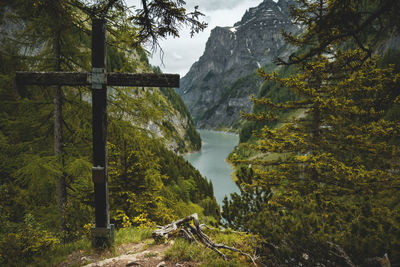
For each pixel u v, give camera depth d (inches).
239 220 245.1
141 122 299.9
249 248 199.2
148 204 414.9
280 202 264.7
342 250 140.8
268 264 177.0
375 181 327.3
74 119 294.0
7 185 312.5
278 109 450.9
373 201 201.9
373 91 356.8
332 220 160.1
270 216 189.3
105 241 192.7
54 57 269.1
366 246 133.5
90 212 312.7
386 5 83.0
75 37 283.9
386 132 362.0
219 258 177.9
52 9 188.2
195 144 6112.2
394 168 358.0
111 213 369.4
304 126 437.4
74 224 283.7
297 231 154.5
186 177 2123.5
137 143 304.0
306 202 179.0
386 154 370.9
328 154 384.8
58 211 289.4
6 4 222.2
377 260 134.5
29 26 245.3
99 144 182.4
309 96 409.1
